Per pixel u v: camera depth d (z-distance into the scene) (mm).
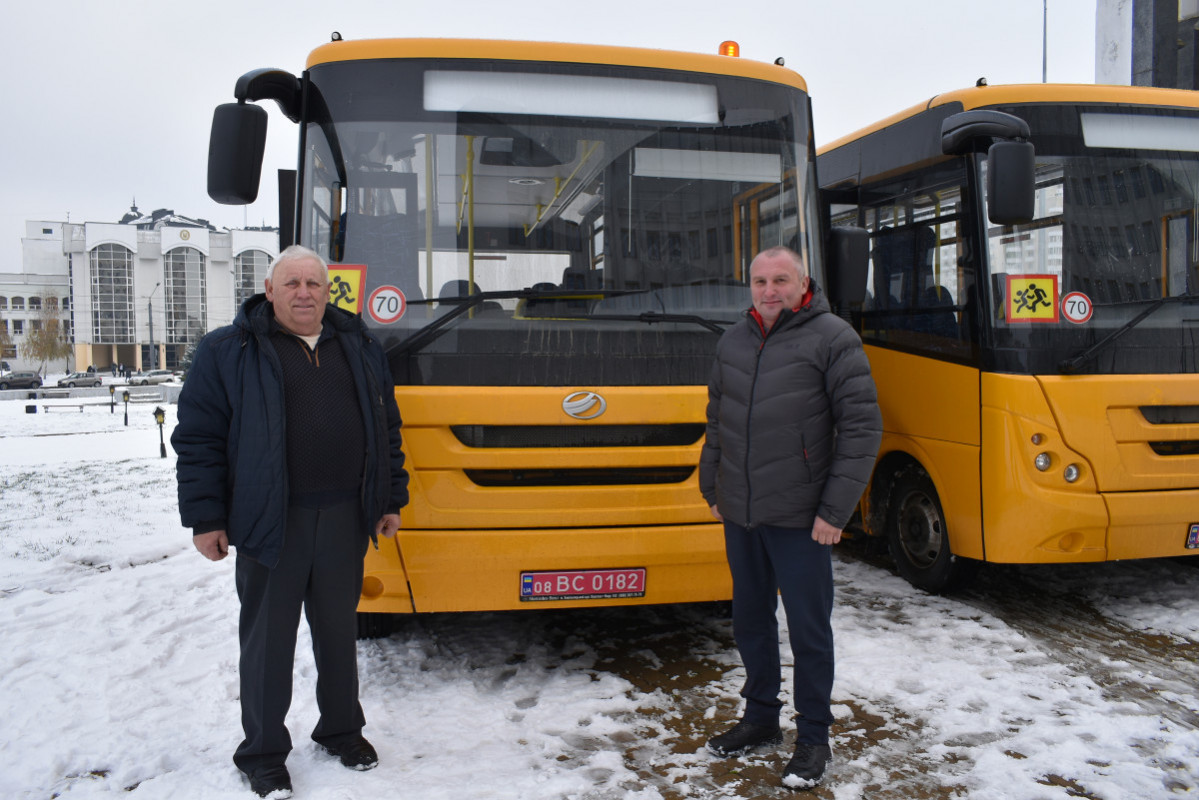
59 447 19016
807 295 3273
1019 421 4703
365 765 3258
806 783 3109
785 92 4508
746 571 3363
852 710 3773
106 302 109750
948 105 5266
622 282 4082
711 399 3516
